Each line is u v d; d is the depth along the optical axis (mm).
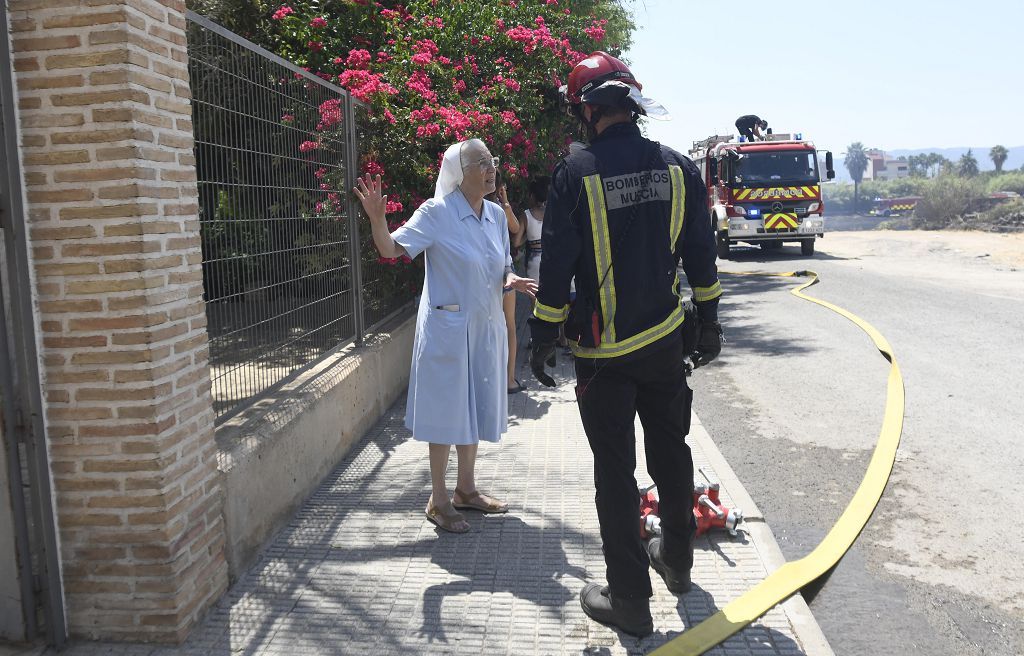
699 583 3273
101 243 2668
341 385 4836
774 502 4379
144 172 2678
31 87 2621
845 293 12820
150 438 2758
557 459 4809
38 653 2803
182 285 2932
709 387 7023
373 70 7227
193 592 2984
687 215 2861
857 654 2914
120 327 2705
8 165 2592
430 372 3707
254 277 3957
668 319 2836
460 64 8289
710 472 4461
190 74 3219
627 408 2857
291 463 4004
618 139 2830
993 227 35688
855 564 3623
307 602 3172
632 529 2840
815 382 7062
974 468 4805
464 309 3689
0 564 2775
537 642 2865
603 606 2957
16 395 2699
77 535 2840
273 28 7734
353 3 7734
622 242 2740
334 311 5258
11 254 2631
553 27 10430
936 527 3992
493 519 3941
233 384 3766
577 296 2846
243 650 2842
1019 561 3625
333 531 3842
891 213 172375
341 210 5379
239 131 3730
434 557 3547
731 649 2783
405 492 4328
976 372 7223
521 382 6836
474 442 3768
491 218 3824
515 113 8547
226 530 3275
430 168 6613
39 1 2588
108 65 2596
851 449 5227
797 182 20094
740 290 13820
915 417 5883
